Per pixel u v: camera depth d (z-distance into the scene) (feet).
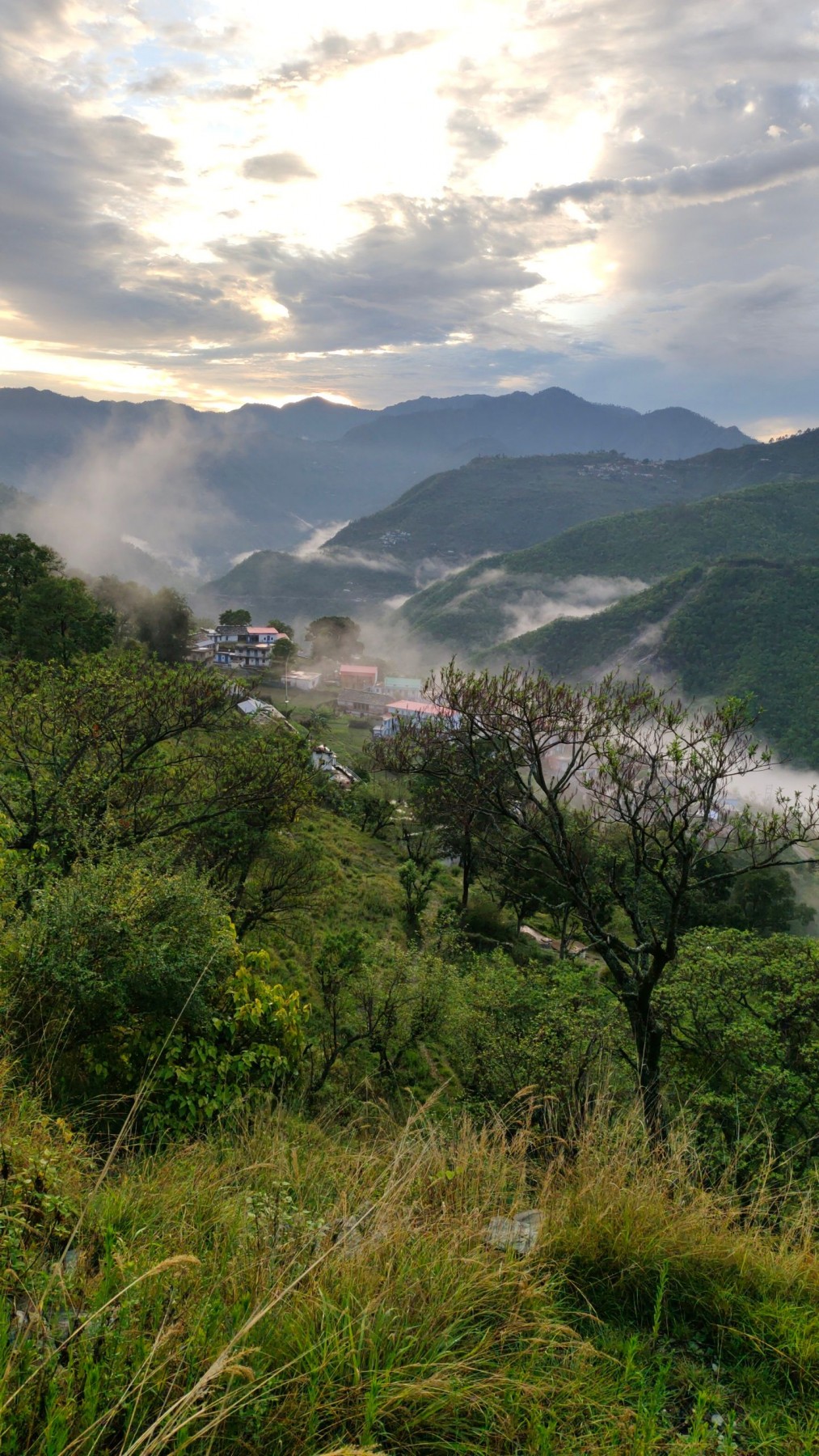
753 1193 13.41
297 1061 26.66
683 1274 10.78
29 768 45.27
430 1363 7.73
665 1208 12.03
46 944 20.24
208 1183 12.46
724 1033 40.19
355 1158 13.52
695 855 30.12
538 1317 9.04
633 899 33.83
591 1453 7.60
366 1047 52.19
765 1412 8.86
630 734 30.76
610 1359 8.73
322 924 81.35
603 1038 39.11
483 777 34.58
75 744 47.93
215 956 22.70
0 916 21.68
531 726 32.24
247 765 57.93
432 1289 9.04
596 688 32.71
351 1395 7.39
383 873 119.65
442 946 72.84
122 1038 20.93
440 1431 7.50
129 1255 8.68
